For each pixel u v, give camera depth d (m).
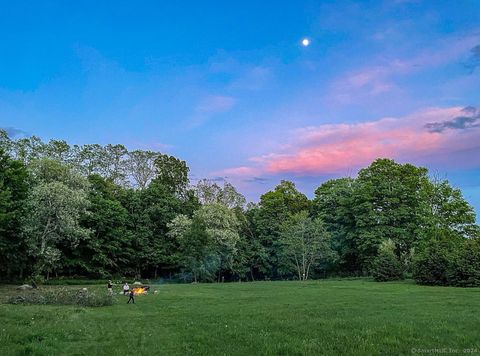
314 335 13.91
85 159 81.88
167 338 14.21
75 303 27.91
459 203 54.00
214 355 11.36
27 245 49.41
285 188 93.25
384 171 71.75
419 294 32.47
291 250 69.00
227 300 30.47
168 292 39.22
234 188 94.50
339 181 82.94
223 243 68.12
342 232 73.12
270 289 42.03
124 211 69.50
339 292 35.81
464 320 16.83
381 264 55.00
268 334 14.18
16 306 24.94
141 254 69.44
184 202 83.38
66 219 49.03
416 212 60.06
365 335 13.66
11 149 63.03
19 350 11.46
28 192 49.56
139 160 90.75
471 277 43.09
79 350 12.19
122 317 20.75
